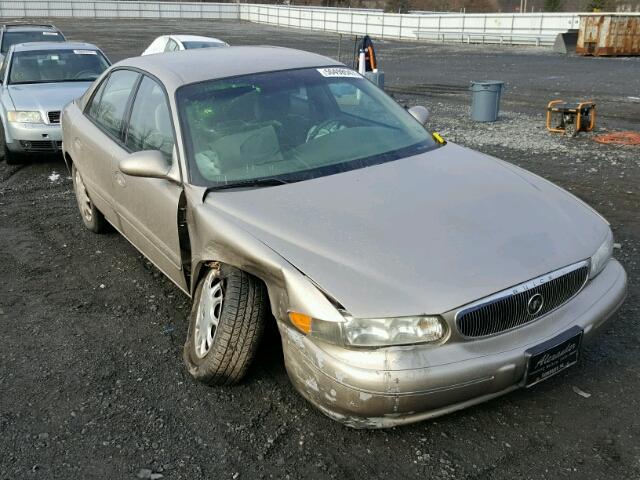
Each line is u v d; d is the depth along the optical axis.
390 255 2.70
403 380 2.45
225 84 3.90
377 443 2.81
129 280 4.79
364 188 3.24
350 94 4.17
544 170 7.61
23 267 5.11
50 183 7.73
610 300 2.95
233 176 3.42
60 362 3.63
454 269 2.63
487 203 3.12
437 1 83.44
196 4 56.81
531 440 2.79
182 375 3.45
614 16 24.00
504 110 12.50
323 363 2.55
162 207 3.69
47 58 9.63
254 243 2.88
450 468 2.65
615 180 7.02
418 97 14.65
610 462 2.64
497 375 2.56
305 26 46.72
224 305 3.04
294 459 2.75
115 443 2.91
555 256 2.81
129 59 4.82
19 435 2.98
